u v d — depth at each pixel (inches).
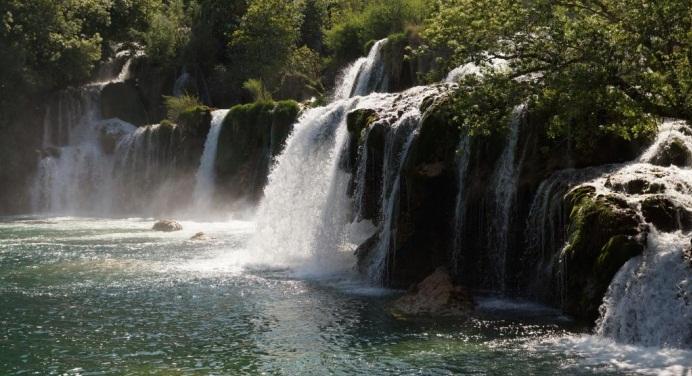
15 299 705.0
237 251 1010.7
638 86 625.9
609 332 517.7
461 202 722.2
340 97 1579.7
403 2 1733.5
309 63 2006.6
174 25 2190.0
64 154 1860.2
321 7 2336.4
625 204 555.2
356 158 895.1
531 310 614.2
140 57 2164.1
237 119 1560.0
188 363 497.0
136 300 697.0
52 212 1822.1
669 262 502.6
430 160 751.1
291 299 695.1
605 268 538.6
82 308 665.0
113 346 540.7
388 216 781.3
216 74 2142.0
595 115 636.1
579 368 456.4
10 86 1865.2
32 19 1934.1
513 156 695.1
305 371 474.3
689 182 579.5
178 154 1668.3
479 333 550.0
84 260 936.9
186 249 1032.2
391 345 527.8
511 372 454.9
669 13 589.9
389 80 1425.9
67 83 2065.7
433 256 742.5
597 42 612.4
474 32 690.2
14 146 1849.2
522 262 671.8
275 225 1050.7
